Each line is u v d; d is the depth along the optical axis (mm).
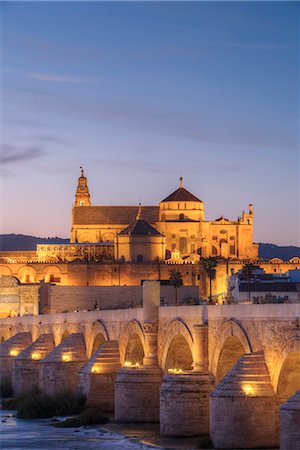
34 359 144250
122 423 102062
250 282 185875
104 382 115375
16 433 101062
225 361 87750
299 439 68625
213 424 78562
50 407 115875
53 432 100562
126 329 113625
